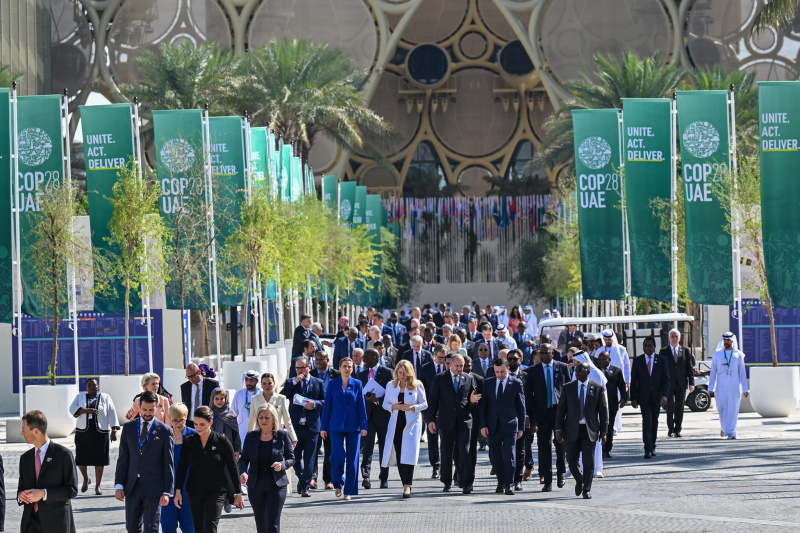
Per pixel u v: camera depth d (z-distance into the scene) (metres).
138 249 51.47
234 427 28.80
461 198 181.75
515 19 172.00
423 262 181.62
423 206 181.88
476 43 188.62
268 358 71.19
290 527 25.03
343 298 112.19
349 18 170.00
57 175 49.16
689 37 171.38
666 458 38.06
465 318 74.00
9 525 27.42
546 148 131.75
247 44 170.38
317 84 127.06
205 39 169.25
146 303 55.62
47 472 18.89
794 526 23.77
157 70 121.38
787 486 30.64
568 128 127.06
